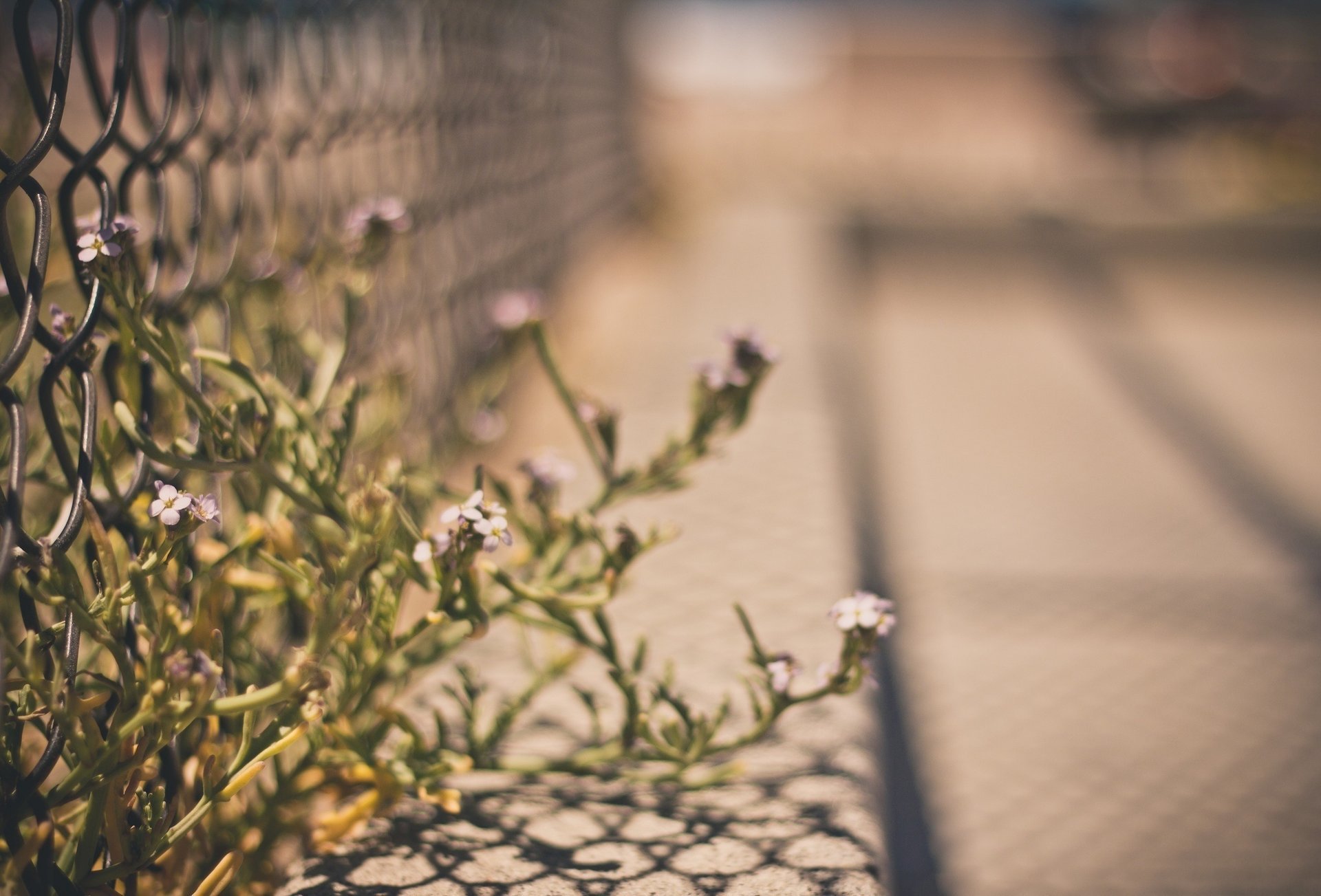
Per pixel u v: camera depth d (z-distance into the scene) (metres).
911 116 4.41
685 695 0.67
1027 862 0.73
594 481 0.93
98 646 0.54
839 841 0.58
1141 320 2.20
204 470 0.54
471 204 1.16
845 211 3.00
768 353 0.63
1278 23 3.98
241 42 0.64
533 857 0.57
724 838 0.58
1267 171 3.71
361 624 0.56
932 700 0.89
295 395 0.65
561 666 0.63
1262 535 1.23
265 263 0.66
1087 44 4.08
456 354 1.07
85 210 0.72
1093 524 1.25
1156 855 0.74
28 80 0.49
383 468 0.66
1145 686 0.92
